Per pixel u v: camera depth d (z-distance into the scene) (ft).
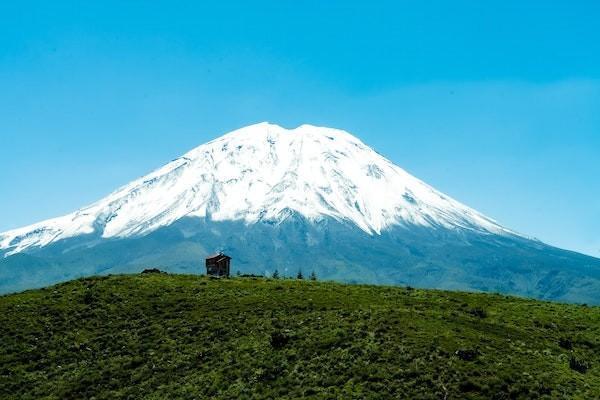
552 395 158.61
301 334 202.28
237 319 225.56
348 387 165.07
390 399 157.69
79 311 242.78
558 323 230.48
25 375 197.77
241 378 179.42
